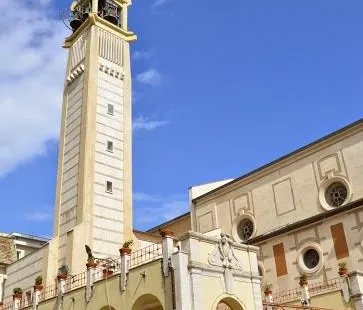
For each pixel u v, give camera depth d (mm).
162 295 20109
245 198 44250
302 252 36344
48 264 38000
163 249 20891
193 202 49281
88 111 43219
